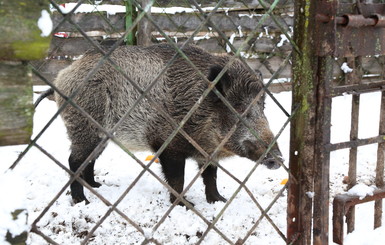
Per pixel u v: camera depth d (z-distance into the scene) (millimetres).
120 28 7621
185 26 7934
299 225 2469
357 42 2299
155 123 4195
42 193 4359
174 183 4215
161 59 4293
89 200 4262
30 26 1507
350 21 2164
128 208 3824
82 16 7469
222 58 4184
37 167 5094
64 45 7582
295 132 2412
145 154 5926
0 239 1553
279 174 5020
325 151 2355
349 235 2900
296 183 2449
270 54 7879
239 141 3852
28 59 1536
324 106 2305
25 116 1569
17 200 1593
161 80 4203
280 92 8633
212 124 4027
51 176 4859
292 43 2295
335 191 4312
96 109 4297
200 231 3352
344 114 7395
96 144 4422
